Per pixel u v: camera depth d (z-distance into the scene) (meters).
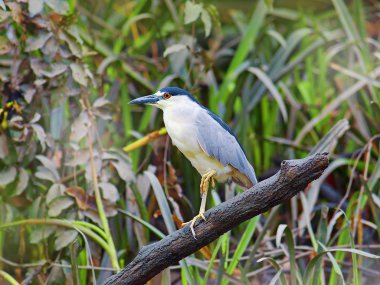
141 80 12.09
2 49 9.27
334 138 9.65
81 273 9.14
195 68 12.68
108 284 7.21
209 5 10.11
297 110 12.34
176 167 11.70
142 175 10.24
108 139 11.30
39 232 9.16
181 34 13.38
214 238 6.97
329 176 12.14
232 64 12.30
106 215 9.16
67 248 9.28
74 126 9.41
